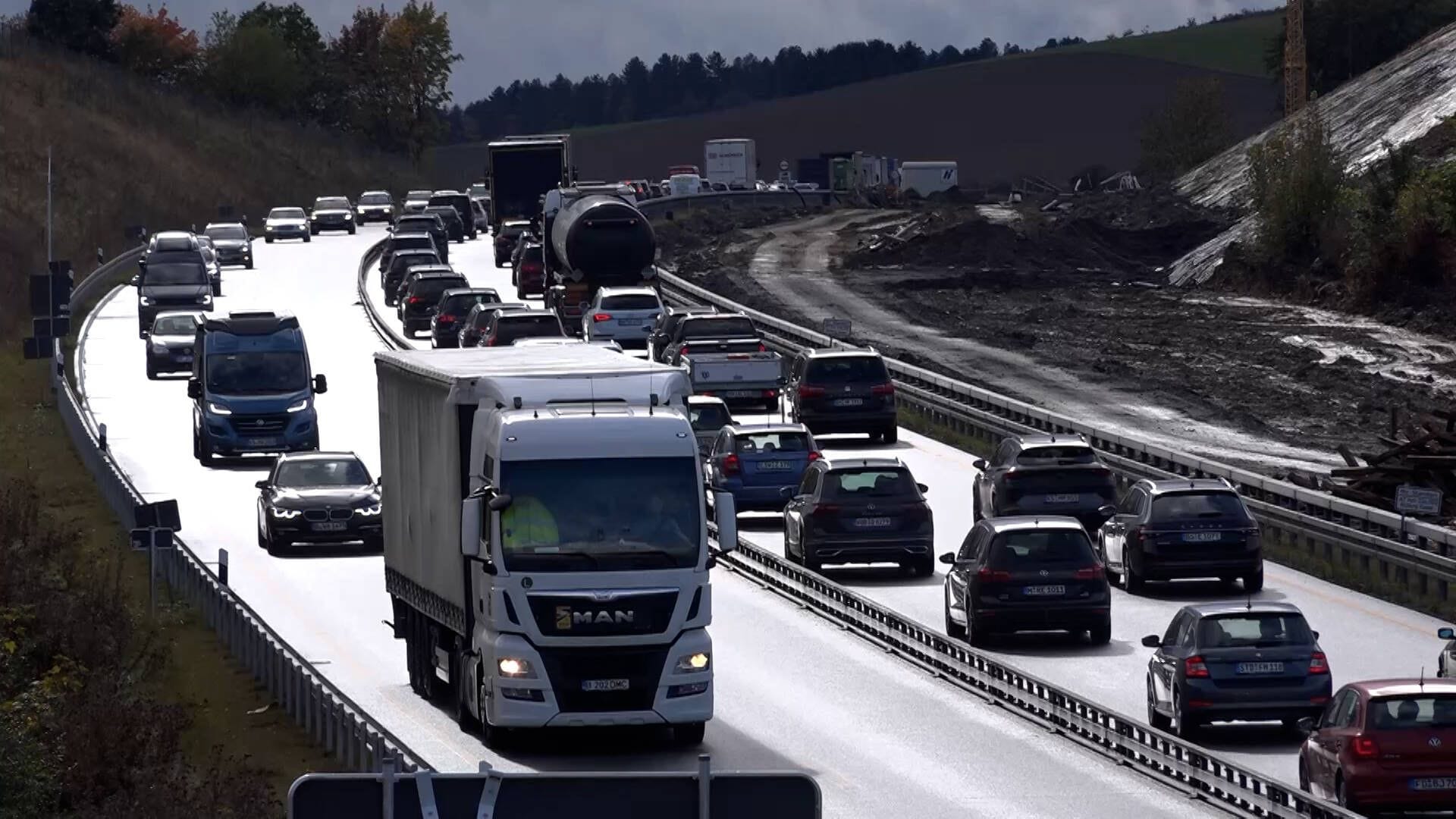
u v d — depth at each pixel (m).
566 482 69.25
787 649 92.56
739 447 127.88
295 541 118.88
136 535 97.25
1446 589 102.56
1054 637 96.12
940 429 168.25
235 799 59.19
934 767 68.88
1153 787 65.88
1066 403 189.50
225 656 89.62
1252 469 151.25
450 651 76.62
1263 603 73.56
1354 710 59.56
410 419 79.88
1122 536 106.50
